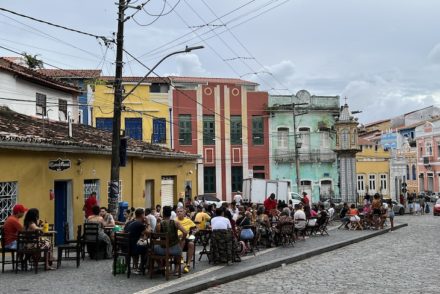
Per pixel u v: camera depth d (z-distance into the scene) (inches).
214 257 614.5
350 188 1610.5
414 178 3041.3
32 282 481.4
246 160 1987.0
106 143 944.3
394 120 3516.2
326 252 799.1
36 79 1069.8
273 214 948.0
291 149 2026.3
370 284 500.7
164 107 1828.2
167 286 467.5
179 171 1293.1
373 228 1205.1
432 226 1333.7
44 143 703.7
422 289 472.1
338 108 2066.9
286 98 2032.5
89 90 1702.8
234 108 1985.7
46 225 625.9
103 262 605.9
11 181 668.7
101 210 674.8
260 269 596.7
